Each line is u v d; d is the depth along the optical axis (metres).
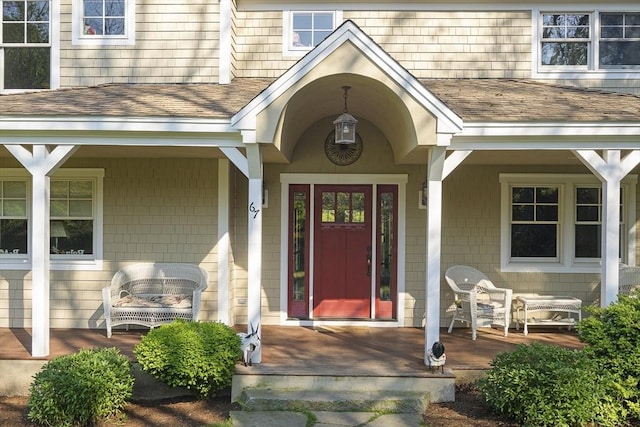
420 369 6.75
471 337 8.72
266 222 9.66
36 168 7.13
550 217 9.71
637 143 7.06
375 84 6.77
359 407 6.22
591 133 6.98
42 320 7.12
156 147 7.73
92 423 5.97
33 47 9.58
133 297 8.71
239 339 6.68
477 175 9.63
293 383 6.54
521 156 8.44
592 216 9.71
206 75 9.55
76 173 9.23
